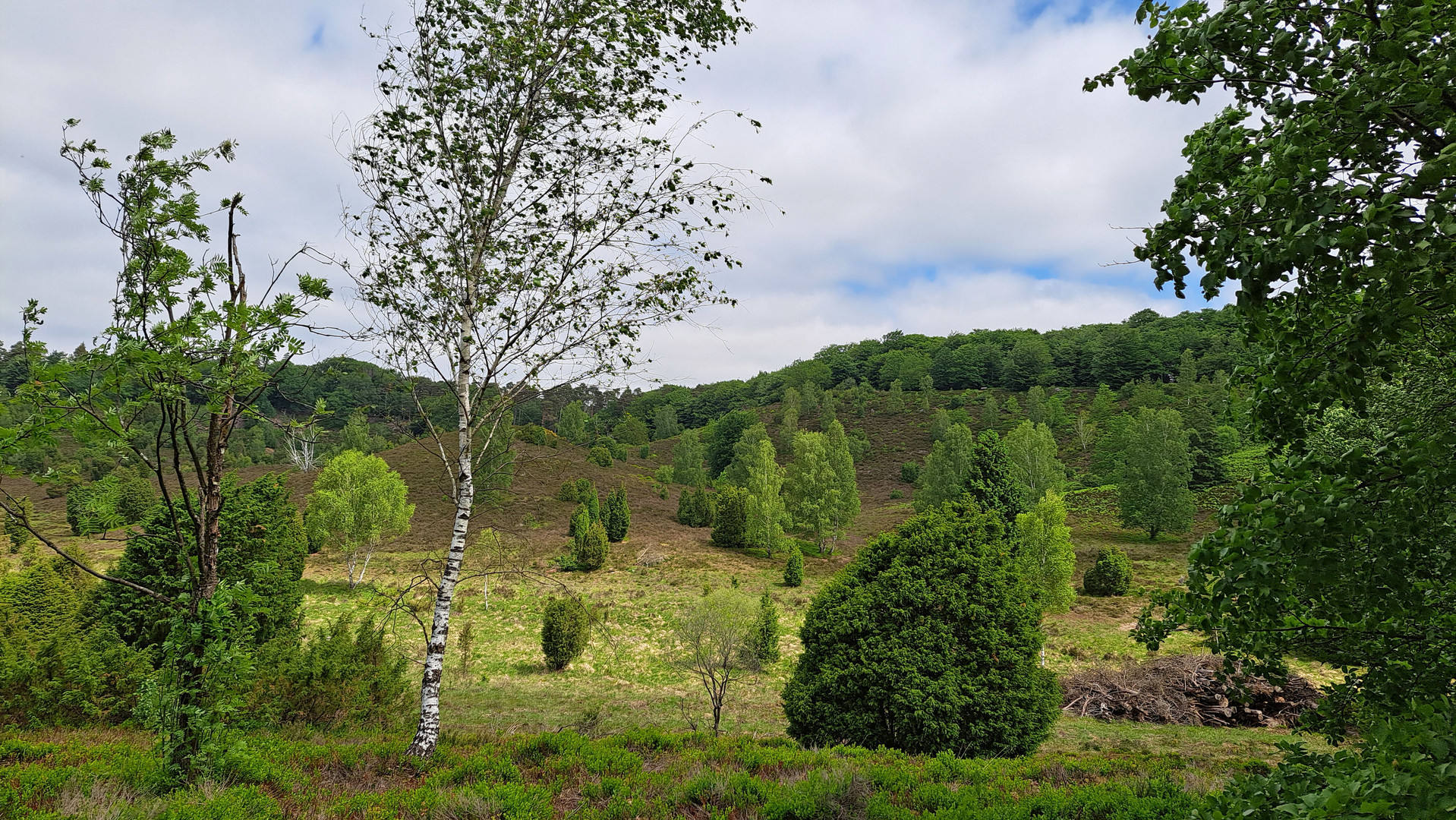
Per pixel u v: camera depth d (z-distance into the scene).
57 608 14.95
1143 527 48.69
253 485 13.41
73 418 4.55
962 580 10.31
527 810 6.18
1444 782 2.25
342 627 12.55
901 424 103.38
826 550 47.00
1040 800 6.79
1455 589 3.34
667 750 9.43
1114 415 86.88
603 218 8.64
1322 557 2.99
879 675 9.88
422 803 6.22
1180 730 15.91
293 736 9.80
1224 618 3.68
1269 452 3.81
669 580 33.62
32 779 5.83
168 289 4.82
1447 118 2.56
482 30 8.14
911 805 6.88
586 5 8.09
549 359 8.65
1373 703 3.91
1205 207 3.09
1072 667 22.00
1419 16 2.54
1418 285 2.61
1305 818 2.49
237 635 5.82
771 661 21.08
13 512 4.66
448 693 17.30
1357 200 2.68
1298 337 3.36
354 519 30.44
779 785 7.31
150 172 4.87
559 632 21.14
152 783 5.90
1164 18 3.36
